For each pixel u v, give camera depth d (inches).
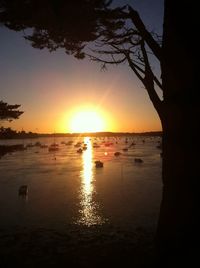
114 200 947.3
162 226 227.8
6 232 616.1
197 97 208.4
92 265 394.6
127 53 280.5
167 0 230.7
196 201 206.7
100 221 692.7
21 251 478.9
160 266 223.6
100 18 260.1
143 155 3031.5
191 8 212.8
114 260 403.9
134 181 1366.9
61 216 759.1
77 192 1124.5
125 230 604.7
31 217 759.7
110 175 1620.3
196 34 210.7
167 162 227.9
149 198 963.3
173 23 223.1
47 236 575.5
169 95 226.1
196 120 208.7
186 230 208.7
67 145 5979.3
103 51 288.5
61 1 252.2
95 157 2942.9
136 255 414.6
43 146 4968.0
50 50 338.6
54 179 1514.5
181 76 217.5
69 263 411.2
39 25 285.6
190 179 209.5
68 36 299.4
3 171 1897.1
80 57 343.3
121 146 5142.7
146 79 252.2
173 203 219.6
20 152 3809.1
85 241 531.8
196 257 202.7
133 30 265.0
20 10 268.7
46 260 430.6
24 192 1104.2
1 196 1095.6
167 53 227.8
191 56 211.3
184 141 214.1
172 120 223.5
